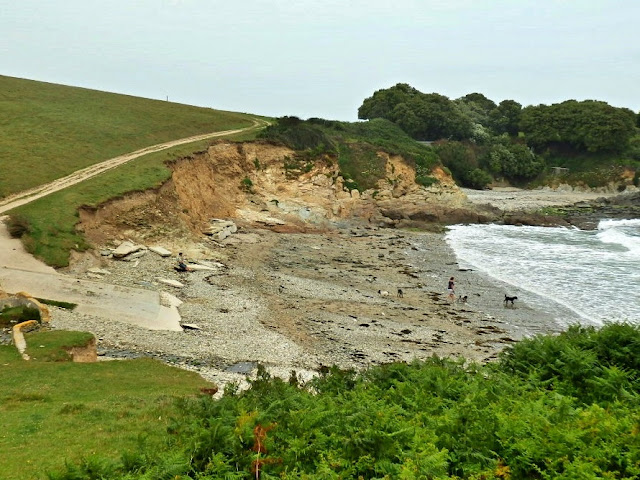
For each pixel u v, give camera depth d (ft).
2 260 112.98
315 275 152.35
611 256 186.70
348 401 40.86
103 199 148.87
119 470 33.60
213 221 195.52
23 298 91.50
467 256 188.75
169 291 119.34
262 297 123.65
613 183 435.53
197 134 244.22
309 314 115.03
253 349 90.43
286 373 79.66
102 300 103.09
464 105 567.59
